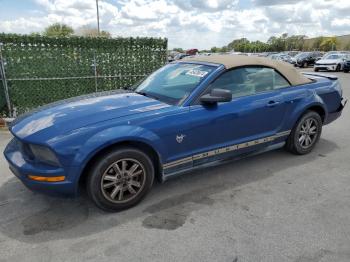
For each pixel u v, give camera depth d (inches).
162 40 337.1
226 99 127.2
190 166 136.7
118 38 319.0
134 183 123.4
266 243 102.3
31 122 122.9
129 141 117.6
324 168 162.7
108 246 101.7
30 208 125.8
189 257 96.1
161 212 122.0
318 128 180.9
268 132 158.9
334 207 124.0
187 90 137.0
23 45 279.7
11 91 283.1
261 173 157.1
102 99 142.3
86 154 108.7
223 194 136.0
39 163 112.1
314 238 104.7
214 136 138.6
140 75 337.7
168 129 124.4
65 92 307.9
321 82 183.6
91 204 128.4
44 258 96.3
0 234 108.7
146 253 98.1
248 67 151.6
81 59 308.3
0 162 173.8
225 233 107.9
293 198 131.7
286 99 160.4
